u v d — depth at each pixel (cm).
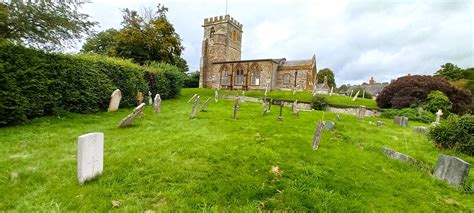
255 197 389
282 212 356
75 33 1277
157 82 2034
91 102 1217
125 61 1650
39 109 950
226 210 351
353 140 826
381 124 1246
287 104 2648
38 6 1105
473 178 517
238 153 583
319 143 727
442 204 412
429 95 2077
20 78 862
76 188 385
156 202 364
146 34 3206
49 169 456
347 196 410
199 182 426
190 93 3262
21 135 699
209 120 1077
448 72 4788
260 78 4197
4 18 1062
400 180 493
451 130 755
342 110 2362
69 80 1095
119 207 344
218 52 4638
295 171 496
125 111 1348
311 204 374
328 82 7025
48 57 991
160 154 556
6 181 401
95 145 427
